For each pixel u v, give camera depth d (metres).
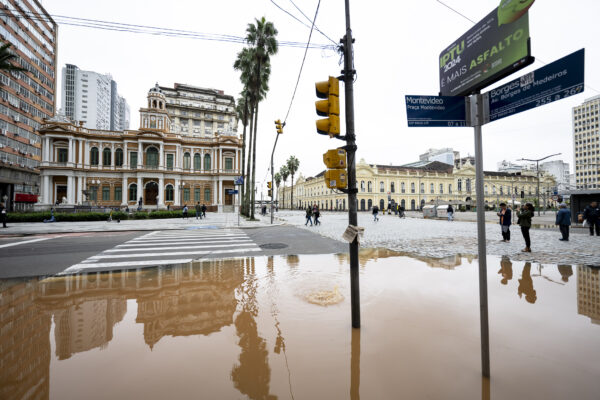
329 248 8.67
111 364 2.41
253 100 25.42
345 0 3.27
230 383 2.12
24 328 3.20
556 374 2.19
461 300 3.88
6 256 7.71
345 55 3.20
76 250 8.63
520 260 6.38
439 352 2.54
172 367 2.35
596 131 69.88
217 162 40.88
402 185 61.38
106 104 113.25
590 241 9.34
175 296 4.28
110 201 36.62
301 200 83.62
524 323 3.12
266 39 22.02
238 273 5.64
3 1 37.44
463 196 64.56
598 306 3.61
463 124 2.29
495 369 2.26
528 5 1.87
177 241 10.62
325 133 3.27
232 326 3.18
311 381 2.14
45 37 46.56
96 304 3.98
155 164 38.03
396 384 2.09
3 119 37.31
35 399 1.94
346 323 3.19
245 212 30.91
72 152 34.81
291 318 3.37
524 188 68.62
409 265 6.04
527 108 1.91
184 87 64.19
